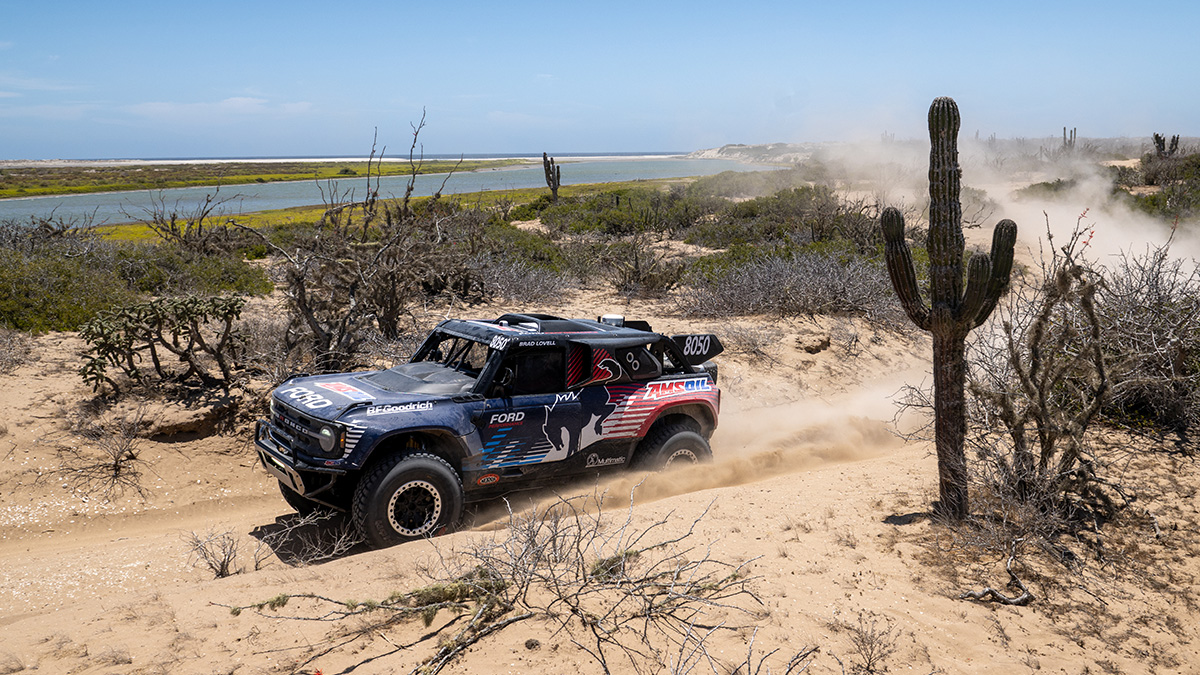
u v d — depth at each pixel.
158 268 14.63
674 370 7.33
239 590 4.58
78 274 11.98
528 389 6.29
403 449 5.72
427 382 6.26
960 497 5.54
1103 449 7.01
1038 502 5.45
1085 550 5.17
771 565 4.86
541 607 4.18
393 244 10.73
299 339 9.59
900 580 4.70
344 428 5.43
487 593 4.20
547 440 6.32
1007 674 3.80
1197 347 7.55
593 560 4.73
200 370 8.27
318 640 3.86
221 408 7.81
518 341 6.23
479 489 6.07
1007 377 6.74
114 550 5.84
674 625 4.05
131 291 12.85
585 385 6.54
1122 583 4.76
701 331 12.63
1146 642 4.15
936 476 6.71
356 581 4.64
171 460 7.29
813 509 5.95
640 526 5.55
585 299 16.12
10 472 6.62
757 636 3.97
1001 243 5.15
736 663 3.72
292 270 9.33
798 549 5.14
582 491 6.76
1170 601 4.57
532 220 36.66
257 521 6.61
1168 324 7.35
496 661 3.66
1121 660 3.99
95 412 7.53
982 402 6.66
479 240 17.53
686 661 3.65
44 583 5.22
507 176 113.88
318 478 5.63
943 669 3.80
